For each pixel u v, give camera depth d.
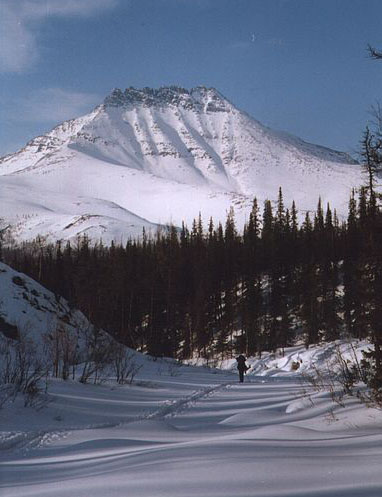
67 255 83.56
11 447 9.13
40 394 14.23
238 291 69.94
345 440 7.83
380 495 4.56
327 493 4.72
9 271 41.56
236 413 14.10
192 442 8.42
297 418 12.36
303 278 58.38
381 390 12.20
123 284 63.84
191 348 62.06
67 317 42.53
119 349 25.75
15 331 34.38
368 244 13.13
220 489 5.07
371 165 12.80
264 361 48.78
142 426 11.33
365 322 13.55
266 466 5.95
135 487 5.37
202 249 73.44
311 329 53.06
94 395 16.03
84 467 6.96
